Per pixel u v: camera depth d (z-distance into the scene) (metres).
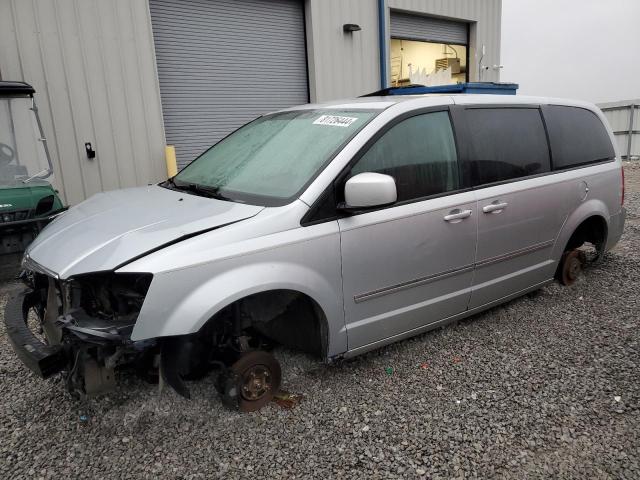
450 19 13.91
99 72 7.87
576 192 4.71
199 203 3.28
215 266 2.76
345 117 3.65
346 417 3.12
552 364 3.69
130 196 3.74
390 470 2.68
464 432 2.97
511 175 4.18
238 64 9.89
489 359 3.79
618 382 3.45
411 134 3.60
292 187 3.21
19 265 5.52
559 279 5.16
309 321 3.29
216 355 3.14
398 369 3.67
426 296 3.70
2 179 5.61
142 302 2.68
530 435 2.94
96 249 2.81
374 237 3.32
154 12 8.70
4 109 5.74
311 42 10.68
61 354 2.74
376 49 11.88
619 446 2.84
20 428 3.06
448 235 3.70
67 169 7.77
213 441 2.91
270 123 4.18
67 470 2.71
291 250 2.99
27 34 7.25
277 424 3.06
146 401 3.28
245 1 9.80
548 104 4.68
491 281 4.13
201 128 9.56
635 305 4.70
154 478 2.65
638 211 8.91
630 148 15.83
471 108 4.03
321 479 2.62
